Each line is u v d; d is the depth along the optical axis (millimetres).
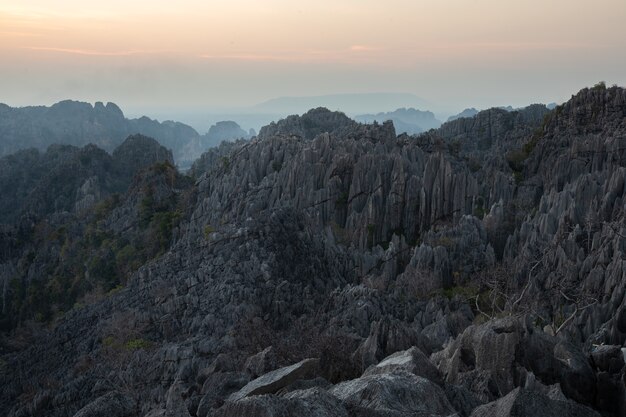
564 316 67562
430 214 109500
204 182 145500
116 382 66062
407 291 84062
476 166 136875
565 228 89312
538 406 22406
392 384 23984
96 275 143375
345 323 66625
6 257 180375
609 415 29500
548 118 143375
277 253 86688
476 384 30125
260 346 56844
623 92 126812
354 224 108875
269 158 130500
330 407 22078
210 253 93500
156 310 85125
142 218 152000
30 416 67500
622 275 69312
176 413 29344
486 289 82750
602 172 105000
